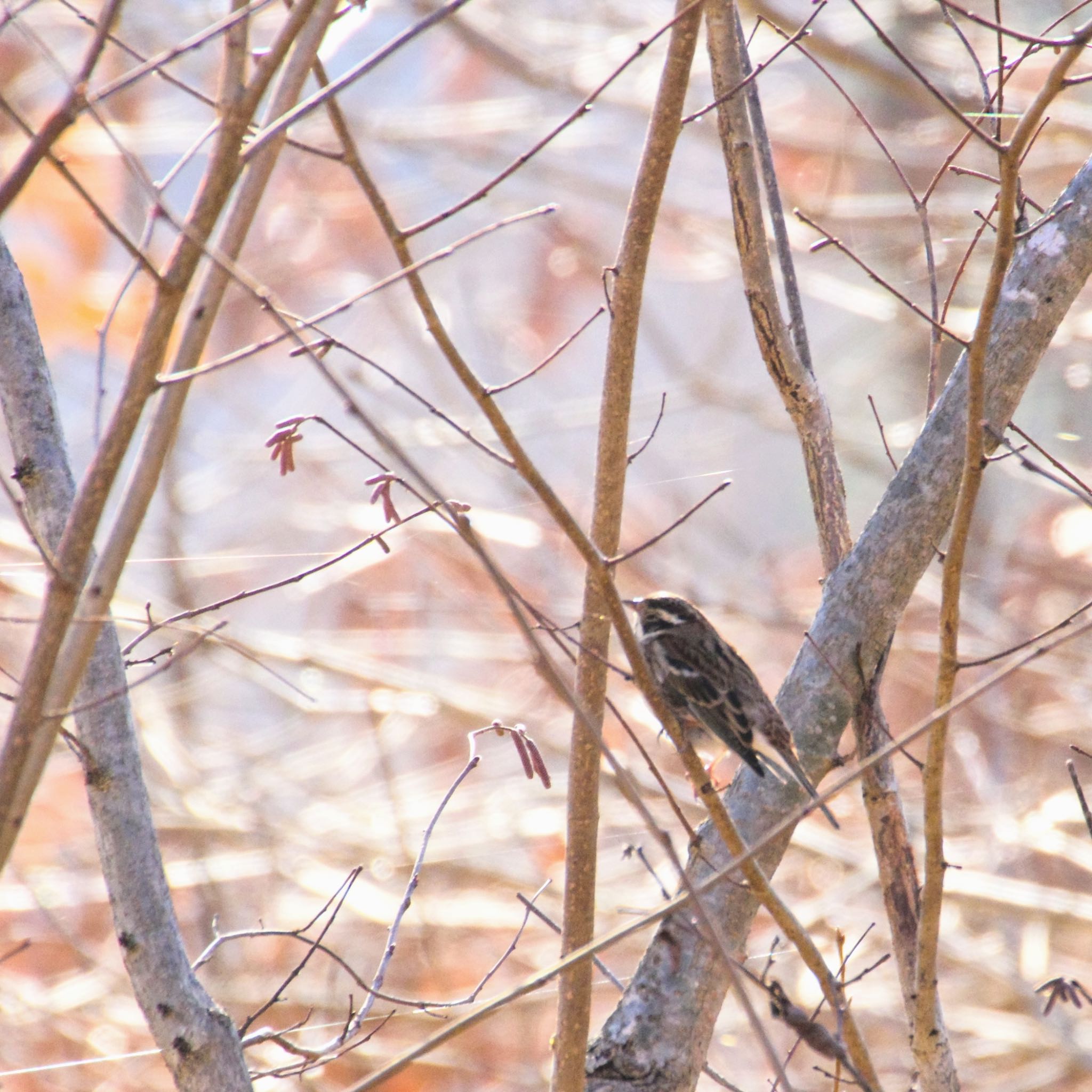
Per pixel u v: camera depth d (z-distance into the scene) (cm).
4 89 1661
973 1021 1300
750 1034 1246
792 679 618
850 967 1338
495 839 1495
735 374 2434
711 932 399
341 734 1920
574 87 1947
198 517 2022
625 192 1977
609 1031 566
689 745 466
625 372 516
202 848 1461
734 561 2048
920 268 1800
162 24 1902
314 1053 537
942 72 1741
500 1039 1376
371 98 2148
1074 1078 1327
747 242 649
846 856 1338
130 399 375
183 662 1586
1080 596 1575
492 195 2027
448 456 1911
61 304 1530
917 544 607
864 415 2006
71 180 359
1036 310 602
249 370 1994
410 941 1435
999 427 599
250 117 371
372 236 1989
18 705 375
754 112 702
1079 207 613
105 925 1477
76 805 1555
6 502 1576
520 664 1691
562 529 440
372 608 1734
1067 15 566
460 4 383
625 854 600
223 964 1392
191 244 373
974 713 1495
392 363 1967
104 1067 1298
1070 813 1389
